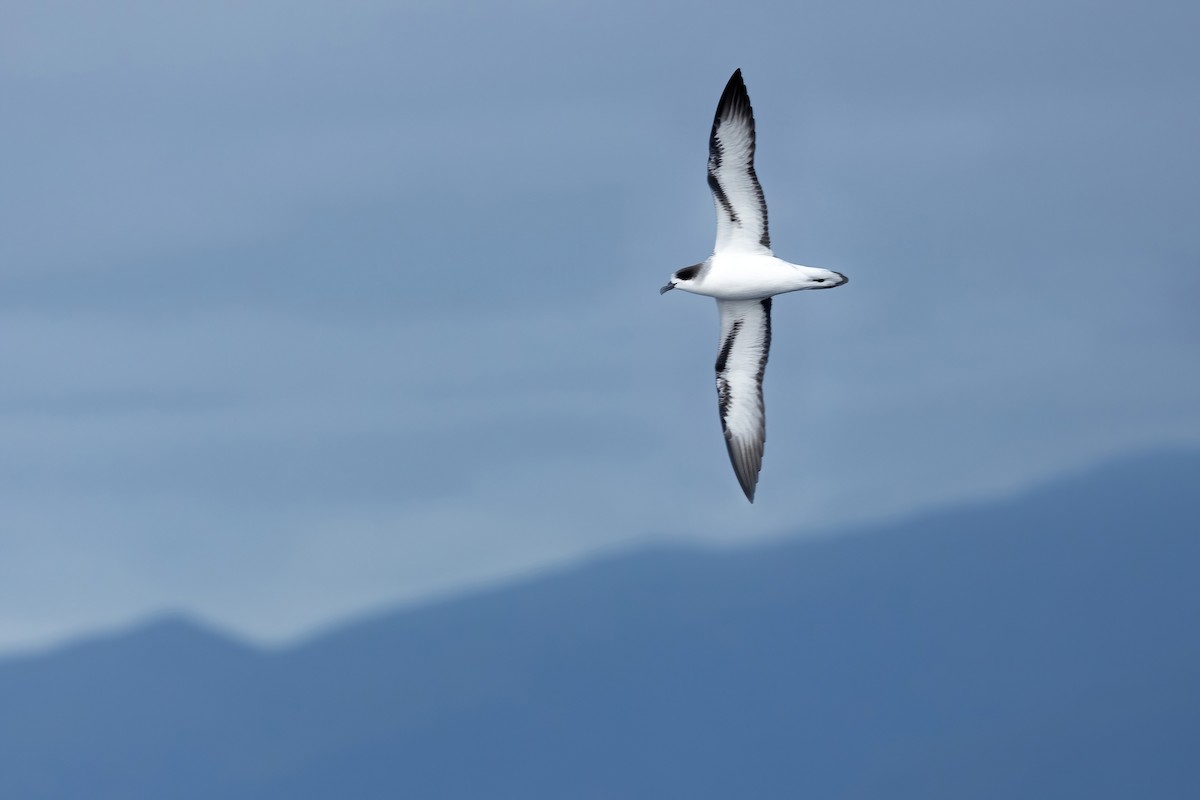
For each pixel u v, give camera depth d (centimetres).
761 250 2686
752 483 2834
